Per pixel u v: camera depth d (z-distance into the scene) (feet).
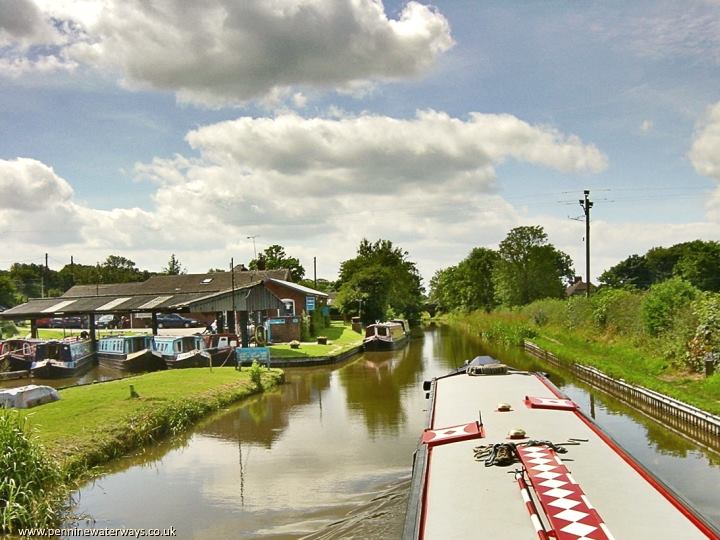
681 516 23.36
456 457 31.42
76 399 67.15
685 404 59.26
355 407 76.07
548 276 246.06
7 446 39.99
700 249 215.92
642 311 94.84
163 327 221.05
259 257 228.63
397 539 35.81
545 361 119.44
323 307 212.23
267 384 91.97
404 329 191.52
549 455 28.55
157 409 63.52
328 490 45.24
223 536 37.40
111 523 39.29
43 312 139.95
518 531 22.39
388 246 273.54
